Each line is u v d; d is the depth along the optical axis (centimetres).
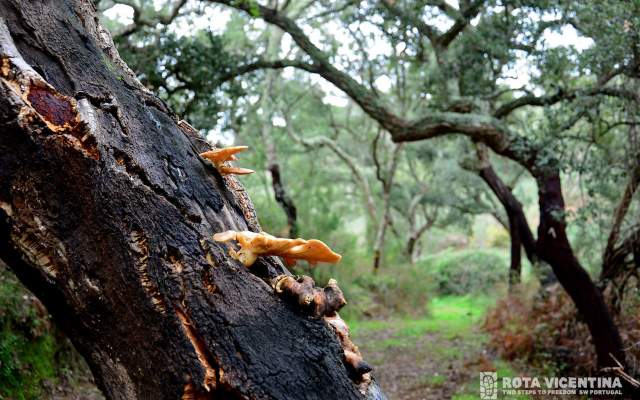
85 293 195
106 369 197
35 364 595
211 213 223
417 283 1942
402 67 1608
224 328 188
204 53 988
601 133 784
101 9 1052
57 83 217
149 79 960
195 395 181
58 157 197
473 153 1531
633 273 809
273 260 231
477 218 3612
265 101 1634
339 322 223
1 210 197
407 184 2825
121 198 199
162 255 195
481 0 896
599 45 693
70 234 197
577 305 775
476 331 1305
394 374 942
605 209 878
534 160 817
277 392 184
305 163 2822
